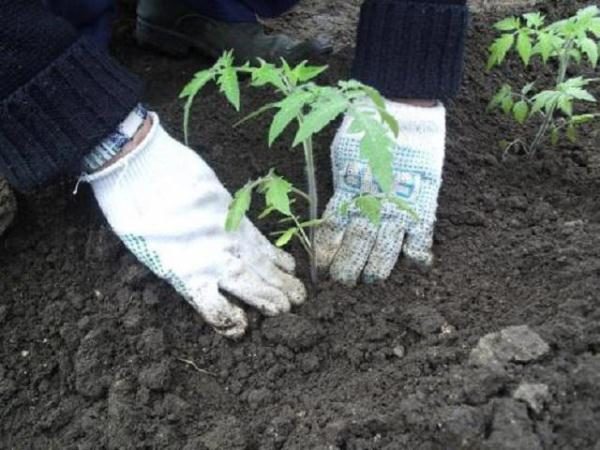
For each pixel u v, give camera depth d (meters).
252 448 0.69
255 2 1.07
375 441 0.66
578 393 0.67
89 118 0.68
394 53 0.77
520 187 0.90
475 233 0.85
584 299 0.75
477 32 1.10
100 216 0.85
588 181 0.89
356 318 0.77
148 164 0.73
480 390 0.67
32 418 0.74
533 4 1.16
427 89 0.79
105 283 0.81
